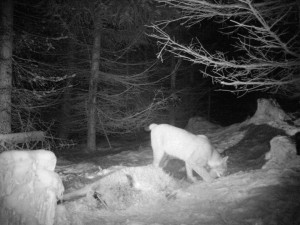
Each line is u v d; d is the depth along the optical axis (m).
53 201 5.31
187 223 5.49
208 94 24.69
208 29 19.52
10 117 9.81
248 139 11.58
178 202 6.56
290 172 6.80
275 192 6.01
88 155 13.51
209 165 8.28
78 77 16.53
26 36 10.83
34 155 5.46
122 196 6.70
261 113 12.95
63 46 15.98
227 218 5.43
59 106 17.59
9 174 5.21
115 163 10.91
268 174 7.00
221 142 12.04
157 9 12.10
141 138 18.75
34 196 5.21
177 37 17.78
